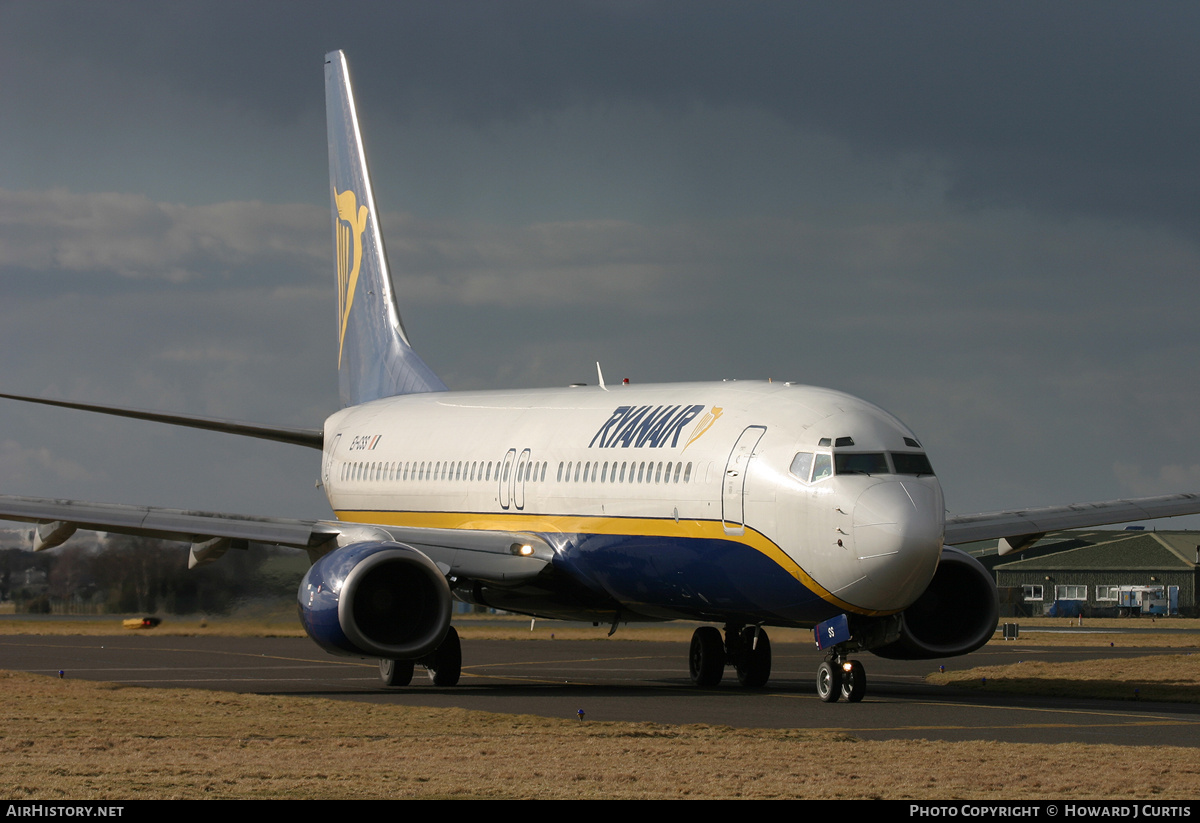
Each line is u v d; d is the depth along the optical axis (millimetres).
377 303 141375
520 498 94500
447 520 105188
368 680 94125
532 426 98188
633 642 156375
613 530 84312
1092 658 129125
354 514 124312
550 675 102625
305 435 134000
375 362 141000
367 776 46875
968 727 63531
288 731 60250
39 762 49750
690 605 81250
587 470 88125
